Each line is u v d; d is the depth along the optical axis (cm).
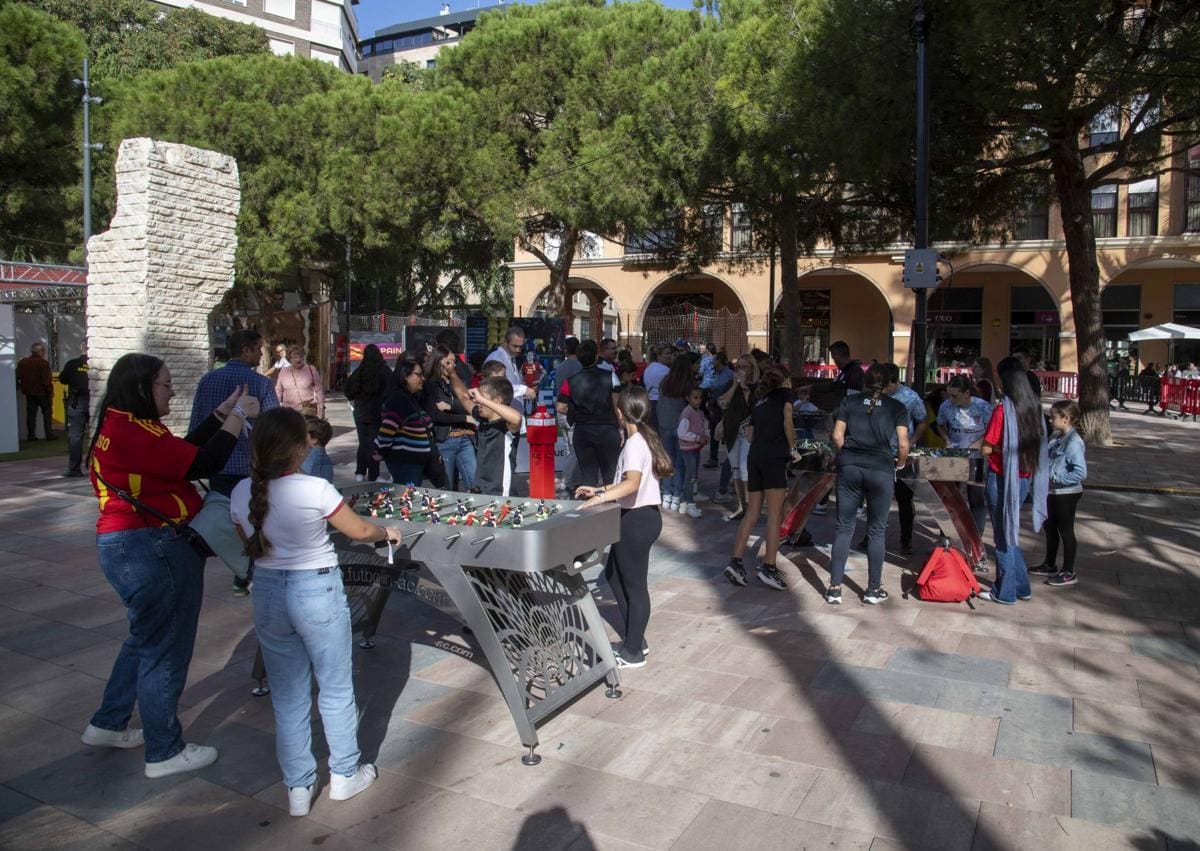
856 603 604
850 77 1169
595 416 786
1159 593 629
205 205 1181
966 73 1089
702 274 3234
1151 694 442
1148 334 2536
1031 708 424
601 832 316
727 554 750
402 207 1934
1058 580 649
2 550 735
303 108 2264
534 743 367
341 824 323
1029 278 3111
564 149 1797
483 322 1900
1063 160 1339
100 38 2917
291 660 328
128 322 1139
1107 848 304
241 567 432
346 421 1930
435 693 445
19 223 2070
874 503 593
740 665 484
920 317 966
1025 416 589
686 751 379
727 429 901
